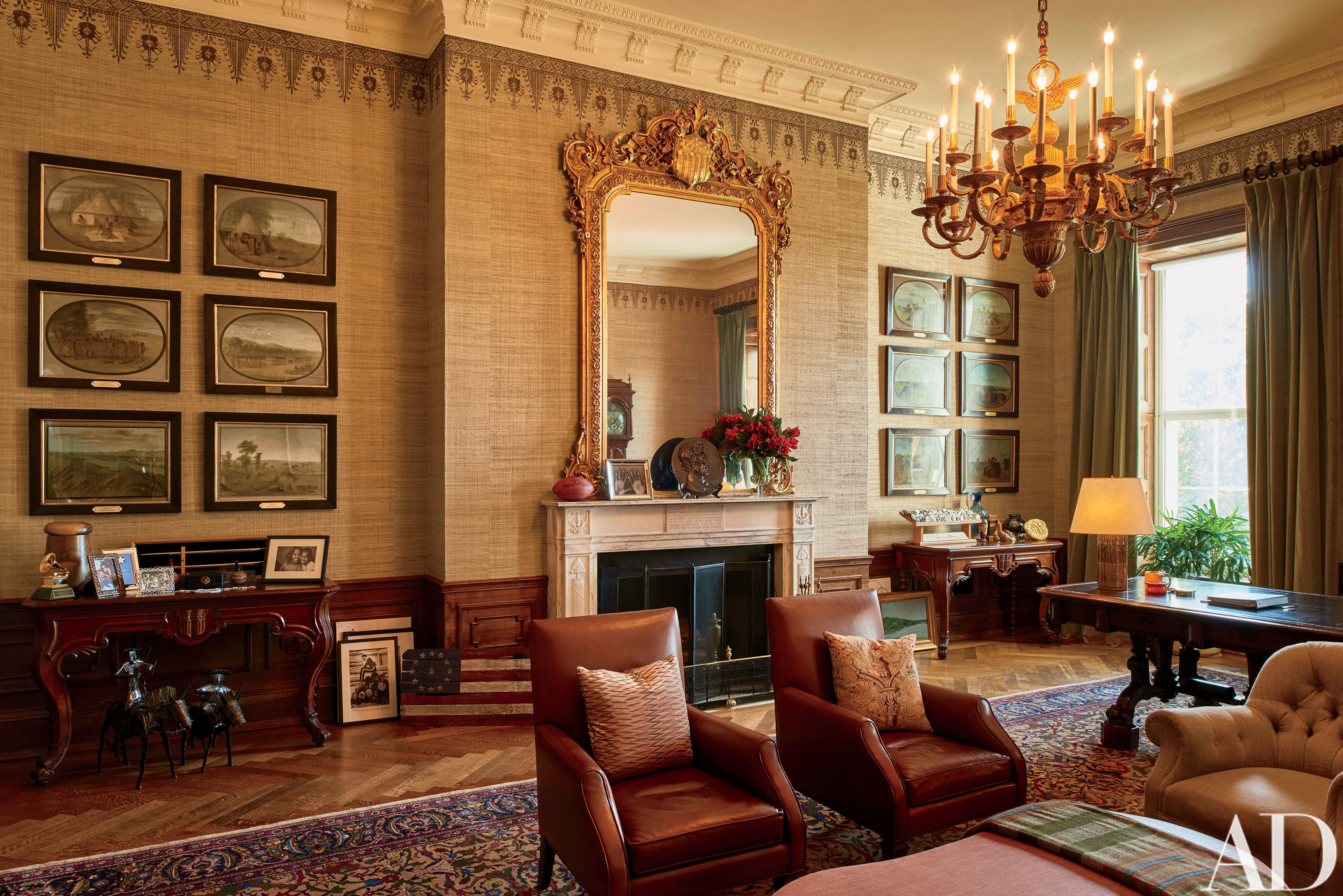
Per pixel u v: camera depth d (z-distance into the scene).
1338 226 5.57
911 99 6.54
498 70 5.14
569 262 5.36
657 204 5.60
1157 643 4.63
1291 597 4.37
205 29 4.79
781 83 6.01
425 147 5.34
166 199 4.69
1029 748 4.41
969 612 7.32
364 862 3.20
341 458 5.11
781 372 6.02
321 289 5.07
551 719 3.03
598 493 5.34
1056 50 5.63
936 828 2.99
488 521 5.10
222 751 4.47
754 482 5.84
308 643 4.70
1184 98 6.26
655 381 5.56
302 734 4.77
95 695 4.48
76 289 4.49
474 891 2.99
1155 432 7.18
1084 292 7.29
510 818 3.60
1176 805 2.92
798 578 5.86
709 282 5.75
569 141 5.31
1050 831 2.43
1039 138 2.93
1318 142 5.83
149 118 4.66
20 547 4.38
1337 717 3.02
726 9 5.17
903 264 7.20
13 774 4.09
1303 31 5.29
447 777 4.07
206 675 4.29
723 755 2.95
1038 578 7.62
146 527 4.65
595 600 5.16
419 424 5.32
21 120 4.39
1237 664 6.18
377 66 5.21
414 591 5.25
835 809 3.21
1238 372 6.66
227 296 4.83
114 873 3.10
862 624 3.76
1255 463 5.95
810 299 6.16
